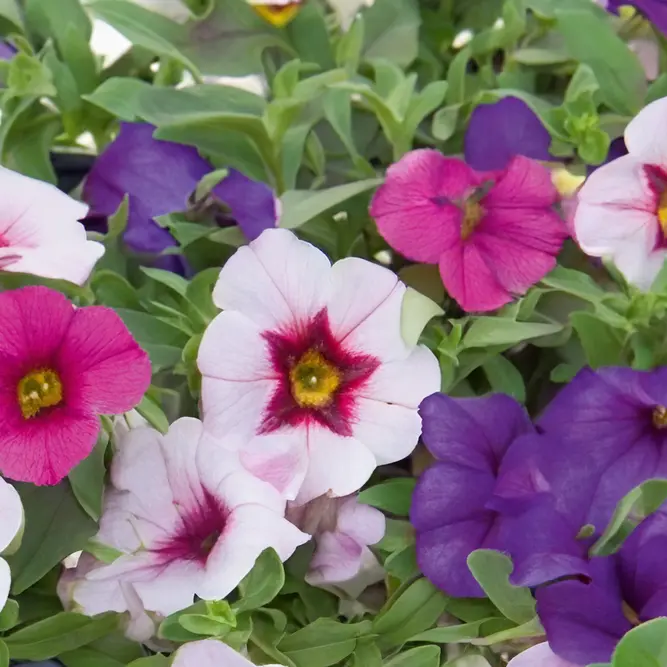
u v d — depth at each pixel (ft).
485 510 0.97
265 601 0.94
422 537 0.96
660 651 0.90
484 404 0.98
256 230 1.00
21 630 0.94
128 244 1.02
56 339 0.92
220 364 0.95
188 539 0.96
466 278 0.99
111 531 0.95
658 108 0.99
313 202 1.01
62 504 0.95
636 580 0.94
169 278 0.98
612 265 1.02
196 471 0.95
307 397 0.97
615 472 0.97
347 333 0.97
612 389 0.97
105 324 0.92
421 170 1.00
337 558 0.97
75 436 0.92
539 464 0.97
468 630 0.95
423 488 0.96
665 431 0.98
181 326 0.98
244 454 0.95
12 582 0.94
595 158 1.02
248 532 0.94
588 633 0.93
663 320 0.99
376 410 0.97
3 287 0.95
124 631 0.96
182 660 0.93
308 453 0.96
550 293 1.02
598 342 0.99
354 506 0.97
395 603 0.96
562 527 0.96
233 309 0.96
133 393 0.92
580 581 0.94
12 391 0.92
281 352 0.96
